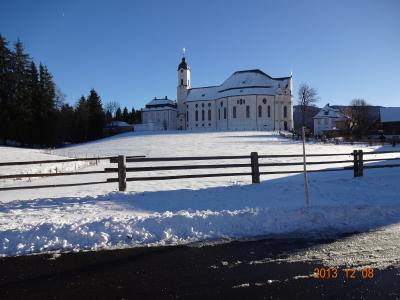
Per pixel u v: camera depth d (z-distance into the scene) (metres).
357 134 78.44
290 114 105.38
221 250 6.63
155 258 6.24
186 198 10.59
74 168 26.23
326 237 7.33
